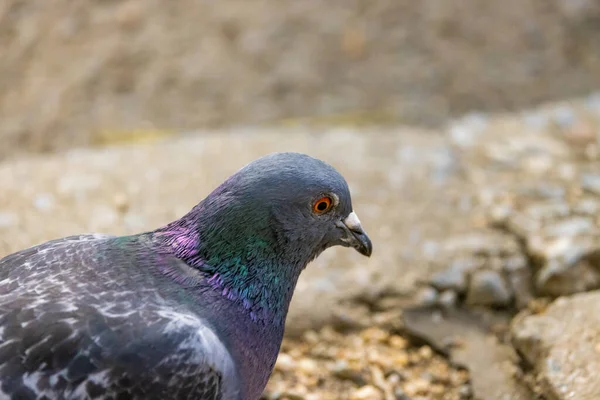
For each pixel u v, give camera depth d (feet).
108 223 34.78
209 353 20.08
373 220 36.70
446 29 62.03
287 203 21.81
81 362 18.90
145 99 57.06
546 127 43.68
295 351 30.81
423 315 32.19
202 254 21.76
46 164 39.83
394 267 33.88
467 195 38.58
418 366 30.50
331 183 22.39
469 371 29.55
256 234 21.72
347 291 32.65
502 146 41.88
